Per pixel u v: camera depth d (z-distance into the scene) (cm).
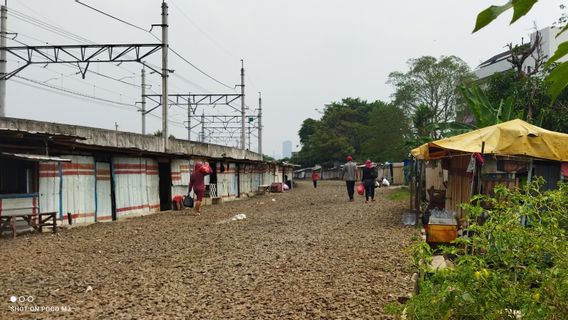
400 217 1691
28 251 1125
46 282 825
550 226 404
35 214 1411
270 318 608
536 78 2164
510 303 366
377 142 5978
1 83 2134
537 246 383
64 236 1380
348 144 8038
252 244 1166
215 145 3381
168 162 2442
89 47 2227
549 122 2084
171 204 2423
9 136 1327
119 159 1966
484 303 363
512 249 392
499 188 464
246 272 861
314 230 1392
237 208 2400
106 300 711
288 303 666
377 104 7194
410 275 789
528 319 353
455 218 1120
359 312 609
